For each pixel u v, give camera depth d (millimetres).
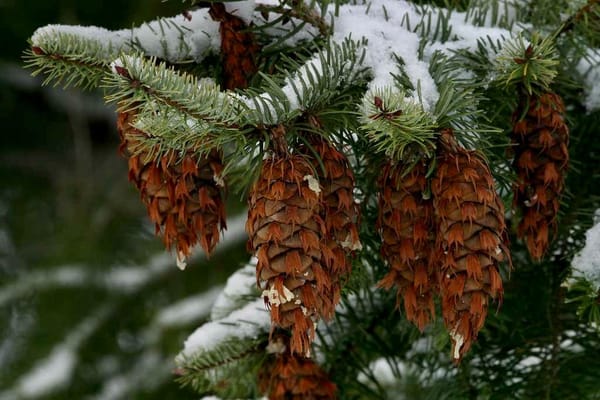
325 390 1124
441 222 973
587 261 1028
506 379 1161
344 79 1013
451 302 968
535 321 1162
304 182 964
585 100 1136
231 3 1061
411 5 1090
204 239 1008
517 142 1052
